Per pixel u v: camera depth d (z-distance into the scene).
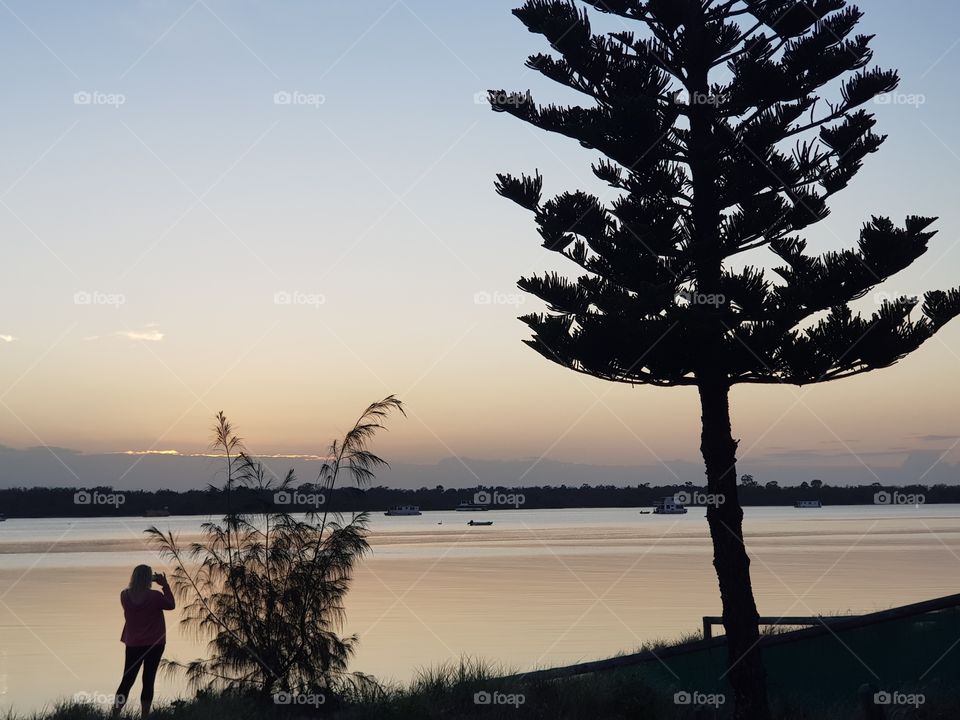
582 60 13.97
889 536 102.88
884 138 13.70
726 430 13.13
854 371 12.97
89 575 52.72
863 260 12.46
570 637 26.27
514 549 83.88
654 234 13.48
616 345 12.89
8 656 23.70
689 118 14.03
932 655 12.18
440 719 11.37
